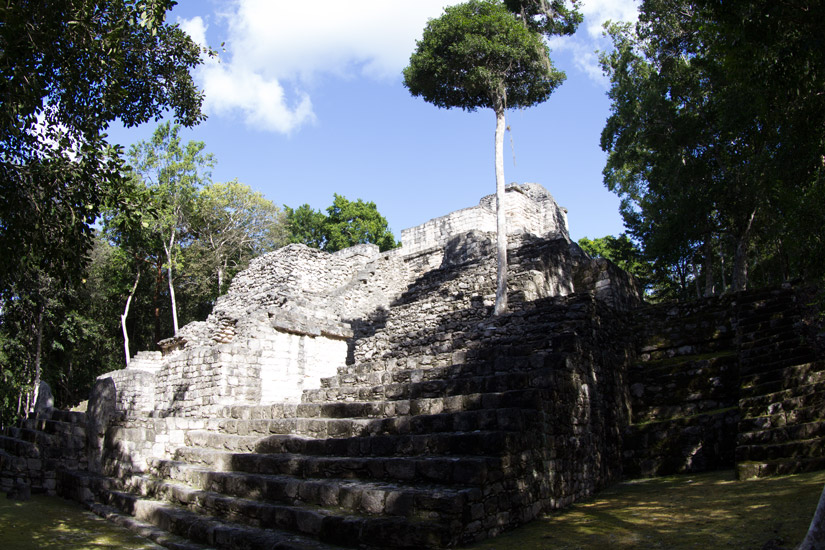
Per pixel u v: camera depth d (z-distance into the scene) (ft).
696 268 89.30
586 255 80.38
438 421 26.05
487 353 35.78
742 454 26.27
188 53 37.27
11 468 31.99
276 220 117.70
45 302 74.38
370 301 80.64
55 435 34.14
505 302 52.34
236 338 51.44
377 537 19.44
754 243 66.85
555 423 26.78
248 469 29.04
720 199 60.08
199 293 108.68
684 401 36.96
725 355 37.88
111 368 104.17
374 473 23.76
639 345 43.60
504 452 22.17
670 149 66.54
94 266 99.66
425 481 22.00
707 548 16.72
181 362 51.85
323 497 23.02
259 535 21.83
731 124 50.26
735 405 34.88
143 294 109.50
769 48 32.24
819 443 24.56
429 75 65.72
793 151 38.32
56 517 27.66
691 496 24.30
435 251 81.51
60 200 25.82
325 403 33.32
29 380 83.76
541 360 30.37
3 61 23.15
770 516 18.56
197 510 26.96
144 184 90.53
